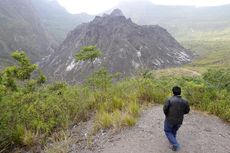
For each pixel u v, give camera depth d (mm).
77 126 9859
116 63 125125
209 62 128625
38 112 9984
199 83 13758
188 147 7879
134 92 13211
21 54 17438
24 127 9234
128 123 9227
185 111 7371
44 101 11289
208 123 10094
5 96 9641
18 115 9414
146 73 17344
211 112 11492
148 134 8586
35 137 8891
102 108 10820
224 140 8562
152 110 11070
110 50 138750
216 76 15062
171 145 7738
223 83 14430
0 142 8469
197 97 12570
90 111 11312
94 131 9008
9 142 8680
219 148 7953
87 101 11797
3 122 8484
